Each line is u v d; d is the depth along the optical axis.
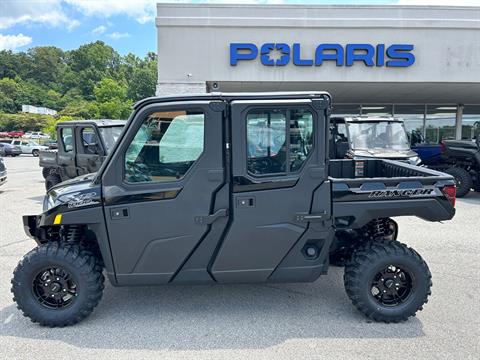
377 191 3.26
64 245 3.31
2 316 3.53
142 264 3.25
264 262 3.29
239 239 3.21
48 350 2.97
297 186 3.19
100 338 3.14
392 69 12.55
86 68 121.62
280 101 3.10
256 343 3.06
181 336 3.17
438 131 18.77
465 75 12.63
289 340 3.11
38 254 3.23
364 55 12.39
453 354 2.90
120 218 3.16
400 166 4.44
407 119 18.73
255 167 3.16
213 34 12.25
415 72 12.59
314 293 4.00
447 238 5.99
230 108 3.09
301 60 12.35
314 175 3.18
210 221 3.16
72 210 3.16
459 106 18.47
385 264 3.31
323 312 3.58
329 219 3.26
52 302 3.36
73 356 2.90
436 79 12.60
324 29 12.29
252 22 12.18
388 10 12.27
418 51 12.48
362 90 14.37
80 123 7.68
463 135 18.78
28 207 8.70
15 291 3.24
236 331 3.25
